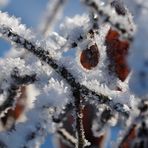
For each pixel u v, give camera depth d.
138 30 0.24
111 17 0.26
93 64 0.33
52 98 0.31
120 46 0.33
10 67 0.32
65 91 0.31
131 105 0.30
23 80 0.31
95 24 0.32
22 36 0.30
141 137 0.26
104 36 0.33
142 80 0.24
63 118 0.34
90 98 0.31
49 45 0.31
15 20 0.30
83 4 0.26
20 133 0.31
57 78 0.32
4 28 0.30
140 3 0.27
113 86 0.33
